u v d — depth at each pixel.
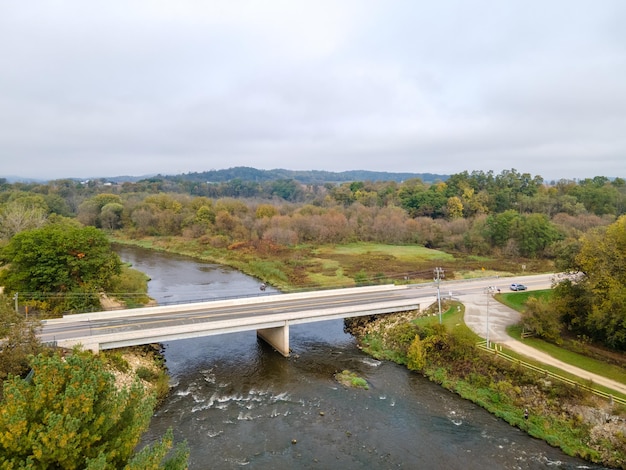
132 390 23.53
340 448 39.88
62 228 80.00
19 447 18.19
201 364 57.81
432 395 50.19
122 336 50.88
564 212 155.12
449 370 54.38
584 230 136.12
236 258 129.88
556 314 58.66
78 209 197.12
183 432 41.78
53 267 63.06
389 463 37.84
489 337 59.09
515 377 49.59
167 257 137.75
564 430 42.12
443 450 39.84
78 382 20.66
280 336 61.59
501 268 112.25
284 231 146.38
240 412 45.78
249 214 175.88
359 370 56.72
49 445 18.08
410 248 144.38
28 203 145.38
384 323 69.88
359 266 116.94
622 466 37.34
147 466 19.47
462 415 45.97
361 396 49.75
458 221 151.50
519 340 58.03
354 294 78.81
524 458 38.78
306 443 40.56
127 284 82.19
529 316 59.28
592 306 55.19
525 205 165.62
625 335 50.84
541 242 123.19
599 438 40.31
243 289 97.06
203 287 98.94
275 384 52.34
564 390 45.28
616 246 57.12
